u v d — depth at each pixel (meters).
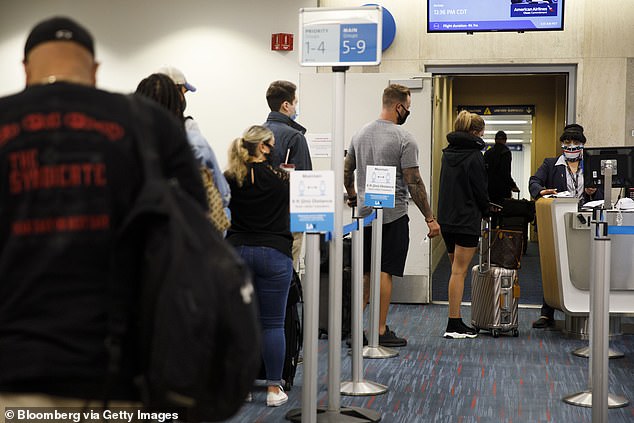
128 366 1.97
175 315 1.86
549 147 16.39
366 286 6.89
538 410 4.96
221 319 1.91
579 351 6.48
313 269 4.17
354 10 4.53
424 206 6.54
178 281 1.88
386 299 6.73
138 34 9.54
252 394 5.21
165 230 1.93
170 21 9.50
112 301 1.92
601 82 8.86
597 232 4.52
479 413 4.89
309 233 4.16
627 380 5.74
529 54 8.93
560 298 7.03
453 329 7.16
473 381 5.66
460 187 6.97
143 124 2.05
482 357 6.39
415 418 4.78
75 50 2.12
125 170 1.98
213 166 3.77
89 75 2.16
